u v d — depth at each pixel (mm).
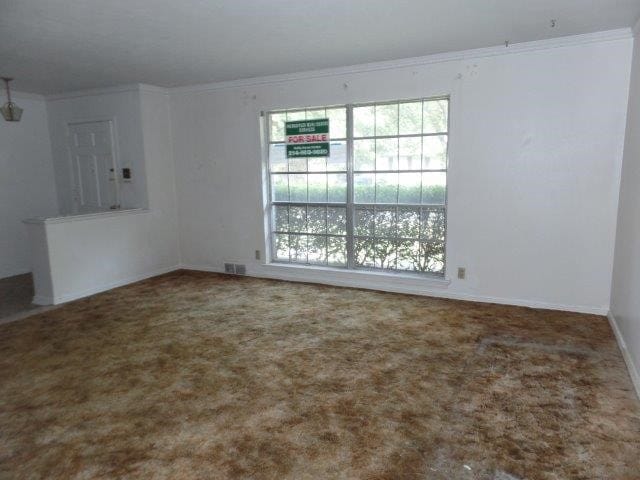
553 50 3842
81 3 2840
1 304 4660
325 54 4188
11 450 2254
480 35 3672
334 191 5113
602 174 3820
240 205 5602
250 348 3436
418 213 4703
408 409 2549
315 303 4496
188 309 4395
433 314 4102
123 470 2088
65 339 3682
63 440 2328
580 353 3227
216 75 5027
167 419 2498
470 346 3385
